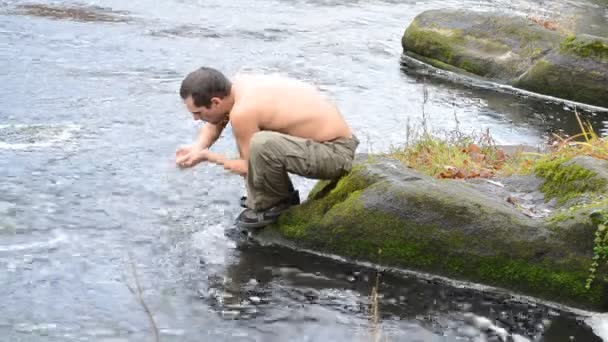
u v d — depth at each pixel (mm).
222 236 6773
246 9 16406
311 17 16250
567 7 19844
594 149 7738
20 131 8867
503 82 12781
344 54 13633
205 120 6441
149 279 6070
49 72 11117
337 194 6555
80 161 8164
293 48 13664
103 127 9219
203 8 16156
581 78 11922
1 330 5352
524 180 7059
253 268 6301
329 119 6516
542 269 5953
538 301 5996
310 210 6598
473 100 11773
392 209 6289
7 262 6184
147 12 15344
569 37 12234
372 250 6367
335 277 6227
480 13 13703
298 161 6391
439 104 11406
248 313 5711
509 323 5734
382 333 5539
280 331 5516
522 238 5992
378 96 11469
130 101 10219
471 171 7449
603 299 5840
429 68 13430
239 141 6422
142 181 7805
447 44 13367
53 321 5496
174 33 13922
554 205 6605
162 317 5602
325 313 5754
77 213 7047
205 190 7688
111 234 6730
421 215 6219
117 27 13945
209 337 5402
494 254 6055
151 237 6715
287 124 6418
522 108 11570
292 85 6543
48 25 13586
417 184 6371
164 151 8656
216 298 5875
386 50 14180
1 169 7801
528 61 12781
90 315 5590
